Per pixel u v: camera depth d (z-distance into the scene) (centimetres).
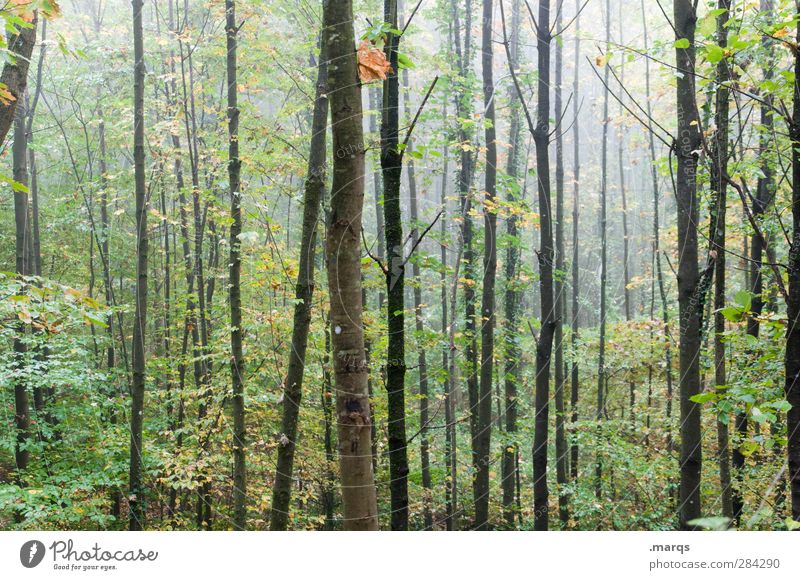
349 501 263
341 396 261
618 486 1152
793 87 360
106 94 1138
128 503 771
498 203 773
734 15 408
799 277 307
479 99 1050
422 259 681
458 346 984
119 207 1262
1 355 874
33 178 1063
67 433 991
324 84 540
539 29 486
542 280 488
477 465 932
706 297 431
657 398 1295
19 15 351
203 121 1201
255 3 705
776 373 532
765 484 599
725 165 451
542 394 493
